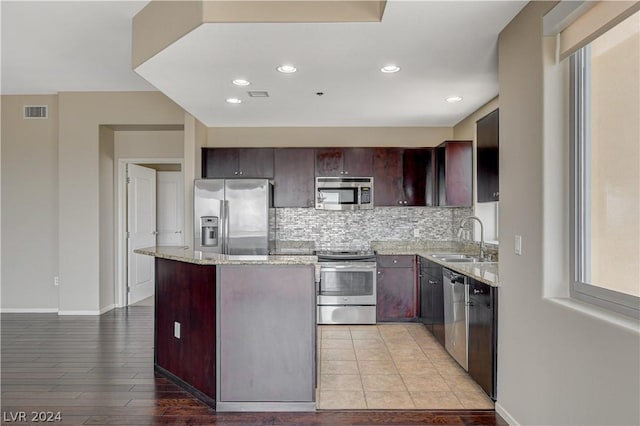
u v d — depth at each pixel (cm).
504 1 226
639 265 173
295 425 260
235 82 357
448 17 242
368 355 387
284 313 283
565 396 198
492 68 322
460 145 482
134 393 307
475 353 310
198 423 263
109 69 441
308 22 247
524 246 238
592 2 184
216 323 283
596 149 201
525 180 237
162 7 288
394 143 552
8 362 367
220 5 247
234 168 534
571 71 216
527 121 234
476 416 271
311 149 534
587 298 203
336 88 375
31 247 547
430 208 559
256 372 282
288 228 561
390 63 312
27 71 448
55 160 546
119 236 579
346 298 495
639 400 152
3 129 546
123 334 450
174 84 364
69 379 330
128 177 596
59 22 327
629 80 178
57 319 512
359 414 275
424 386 317
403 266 503
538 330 223
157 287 351
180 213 711
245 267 284
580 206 211
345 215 561
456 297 354
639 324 162
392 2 224
